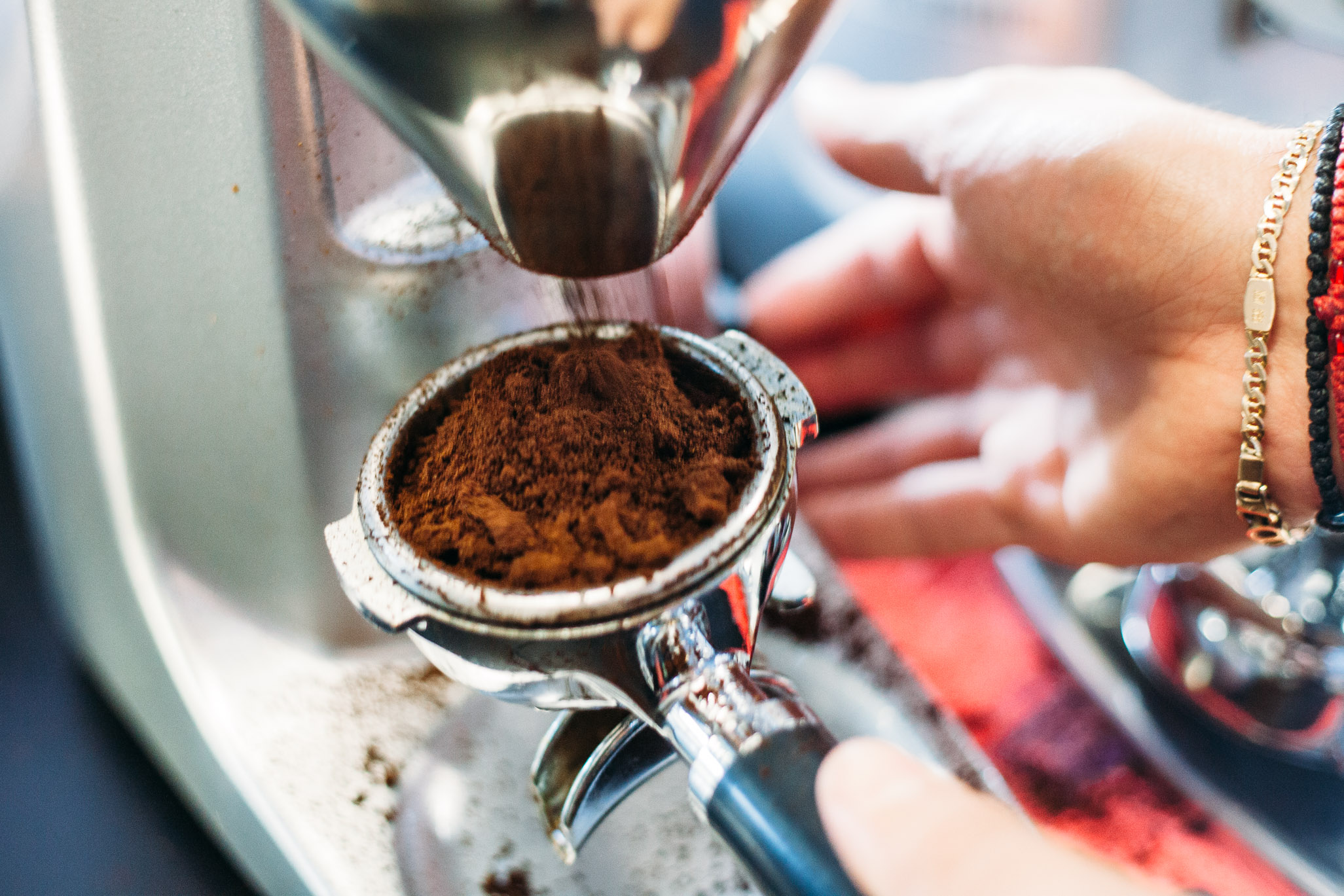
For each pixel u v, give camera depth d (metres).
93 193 0.24
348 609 0.27
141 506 0.26
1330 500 0.27
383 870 0.24
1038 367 0.37
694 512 0.20
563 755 0.21
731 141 0.20
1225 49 0.49
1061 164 0.30
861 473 0.45
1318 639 0.31
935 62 0.57
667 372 0.22
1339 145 0.26
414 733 0.26
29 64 0.23
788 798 0.19
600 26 0.17
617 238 0.20
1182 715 0.33
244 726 0.26
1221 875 0.30
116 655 0.28
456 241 0.25
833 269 0.44
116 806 0.29
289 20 0.19
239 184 0.23
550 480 0.21
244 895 0.27
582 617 0.19
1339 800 0.31
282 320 0.24
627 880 0.25
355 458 0.26
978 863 0.19
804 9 0.19
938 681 0.36
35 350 0.27
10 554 0.35
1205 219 0.28
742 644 0.20
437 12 0.17
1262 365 0.28
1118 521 0.32
